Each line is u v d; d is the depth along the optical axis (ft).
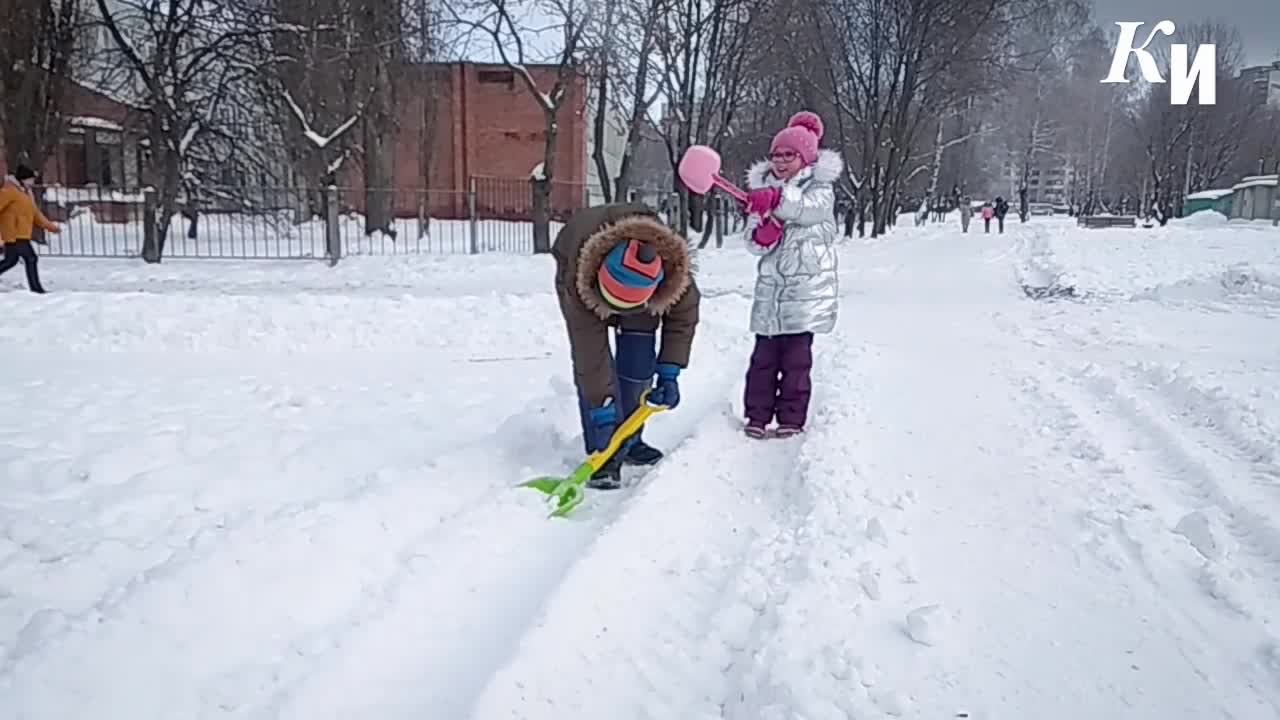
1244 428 17.26
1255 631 9.84
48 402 20.17
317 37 69.36
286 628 9.76
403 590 10.58
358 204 93.30
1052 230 121.70
